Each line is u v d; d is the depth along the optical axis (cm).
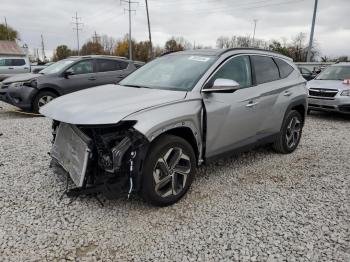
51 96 891
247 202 377
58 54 8031
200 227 321
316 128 806
